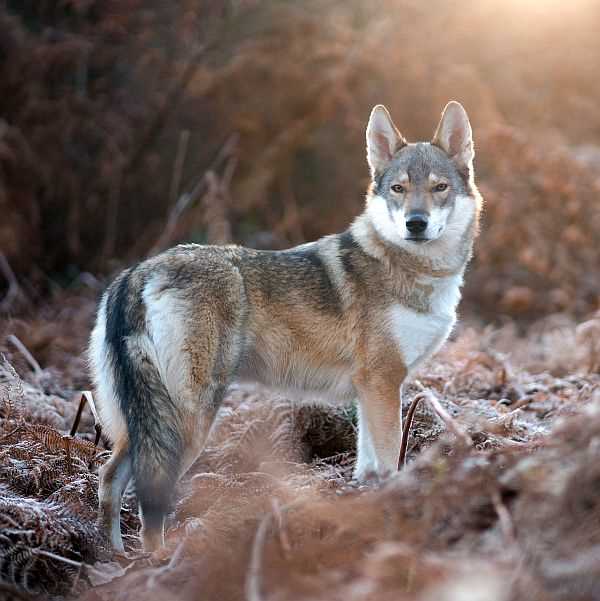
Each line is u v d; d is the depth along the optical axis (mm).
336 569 5184
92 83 20453
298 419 9359
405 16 21297
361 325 8547
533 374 11758
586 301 16812
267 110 20500
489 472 5375
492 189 18031
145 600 5480
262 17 21125
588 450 5086
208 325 7906
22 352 11867
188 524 6586
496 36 22078
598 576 4578
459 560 4926
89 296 16766
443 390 10000
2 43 19531
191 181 20125
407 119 20547
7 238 17938
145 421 7504
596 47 22594
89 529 7129
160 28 20938
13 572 6277
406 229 8422
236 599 5250
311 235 20328
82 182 19609
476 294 17672
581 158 18484
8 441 8039
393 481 5680
